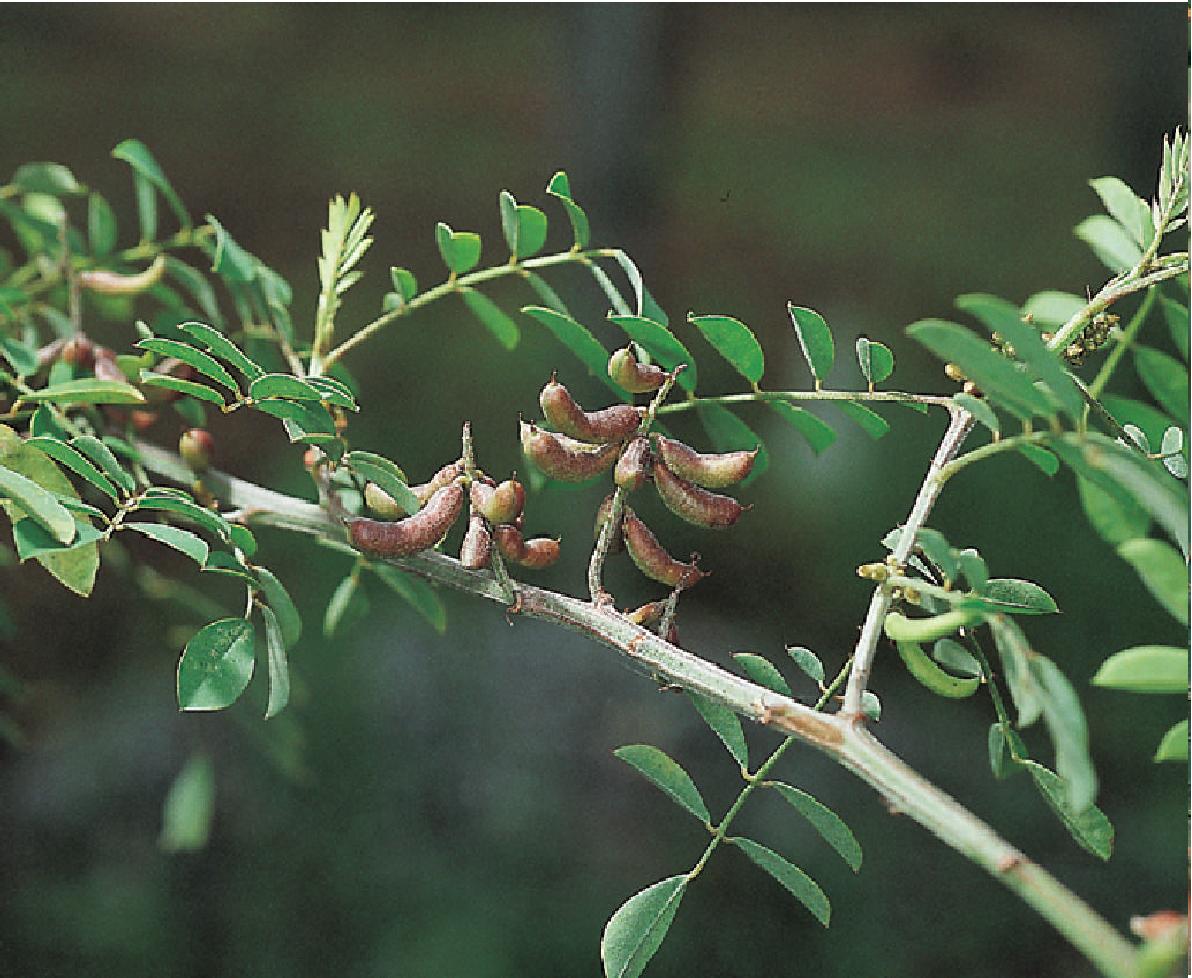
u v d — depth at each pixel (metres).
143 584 0.52
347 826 1.00
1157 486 0.34
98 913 0.92
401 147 2.33
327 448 0.40
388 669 1.14
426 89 2.55
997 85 2.65
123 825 0.99
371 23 2.76
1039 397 0.35
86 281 0.48
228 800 1.01
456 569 0.39
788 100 2.60
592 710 1.14
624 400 0.42
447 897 0.95
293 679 0.57
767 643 1.25
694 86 2.58
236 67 2.55
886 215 2.17
